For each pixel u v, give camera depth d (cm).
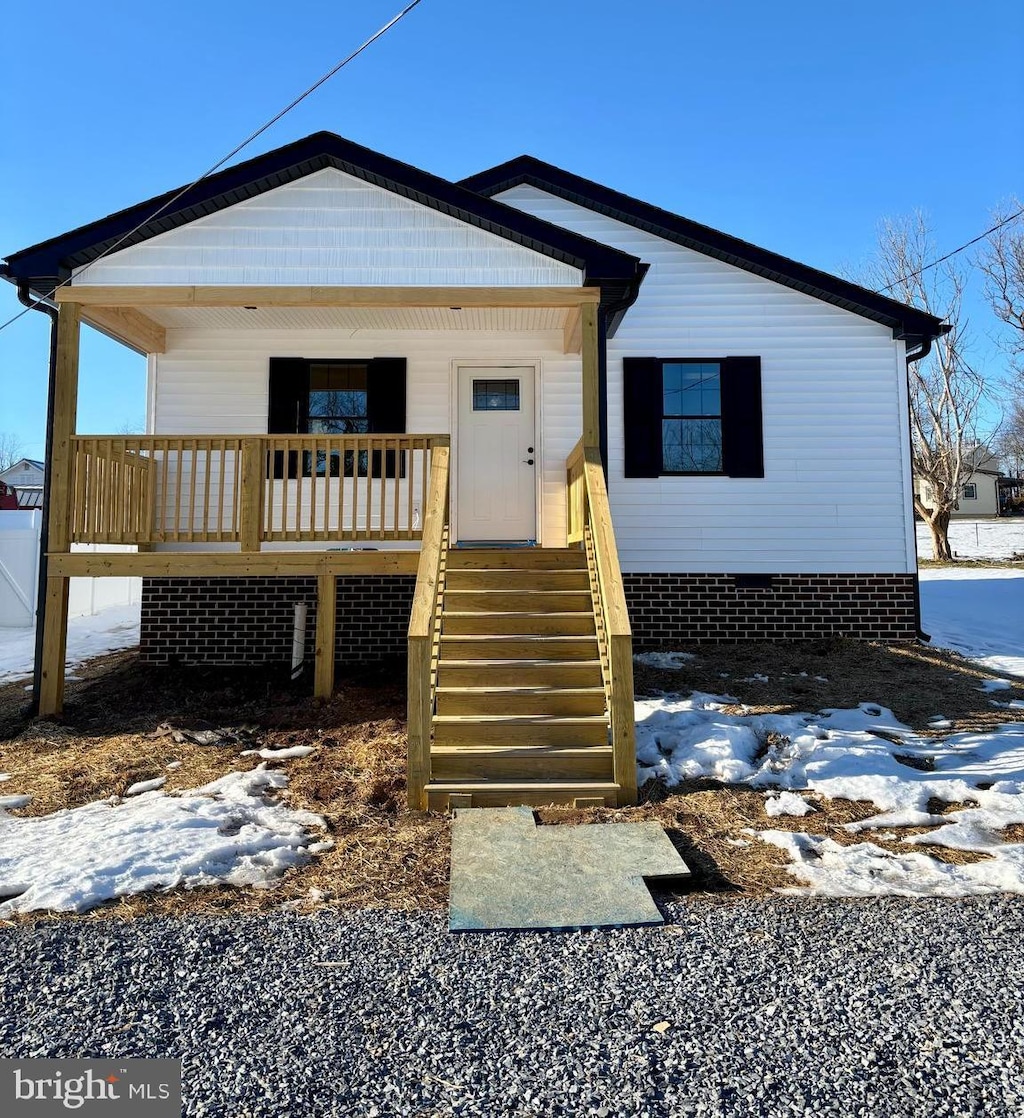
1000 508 4194
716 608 823
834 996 246
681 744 520
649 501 830
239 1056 218
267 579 793
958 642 879
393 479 805
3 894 326
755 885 336
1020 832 386
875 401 838
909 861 357
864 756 484
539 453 814
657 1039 225
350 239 640
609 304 684
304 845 386
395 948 281
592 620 558
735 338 843
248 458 641
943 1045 221
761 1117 193
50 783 477
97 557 629
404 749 511
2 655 999
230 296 632
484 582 606
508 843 372
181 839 380
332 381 813
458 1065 214
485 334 817
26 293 638
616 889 324
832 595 826
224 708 639
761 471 832
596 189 846
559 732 472
